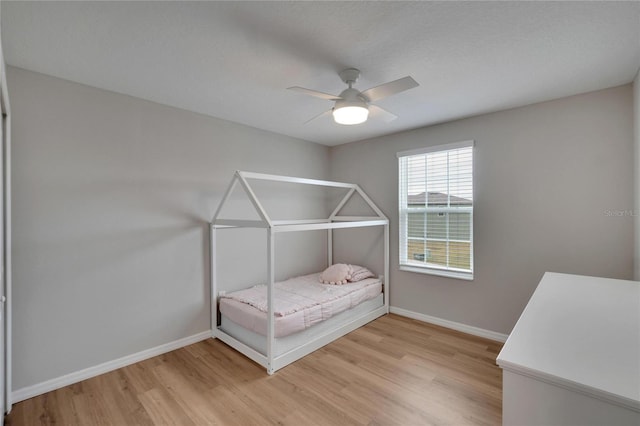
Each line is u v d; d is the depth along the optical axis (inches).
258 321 104.0
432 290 138.9
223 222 116.1
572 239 103.9
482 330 124.2
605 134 97.4
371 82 92.1
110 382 91.7
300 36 68.4
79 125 93.3
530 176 111.9
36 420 75.2
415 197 146.1
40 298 86.7
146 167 107.3
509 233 116.9
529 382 37.0
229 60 79.6
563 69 84.1
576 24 63.3
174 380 92.6
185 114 117.7
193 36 68.7
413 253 147.2
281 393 86.0
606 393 31.5
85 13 60.1
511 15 60.5
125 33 67.4
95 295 96.2
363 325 136.2
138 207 105.2
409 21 62.7
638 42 70.3
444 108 115.0
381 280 154.5
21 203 83.7
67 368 90.7
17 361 82.9
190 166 119.1
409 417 75.7
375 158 159.8
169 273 113.0
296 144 162.1
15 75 82.8
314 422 74.2
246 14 60.7
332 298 122.0
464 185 130.1
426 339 121.3
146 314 107.0
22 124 83.9
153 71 85.9
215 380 92.6
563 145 105.0
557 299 65.9
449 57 77.4
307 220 166.1
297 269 163.5
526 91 99.5
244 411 78.4
